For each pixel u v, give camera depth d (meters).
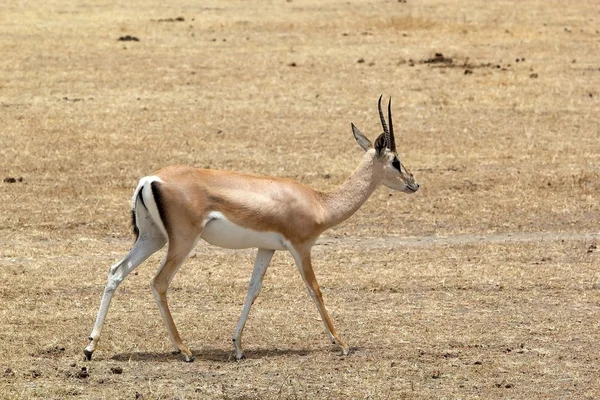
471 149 42.97
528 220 34.53
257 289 21.94
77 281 27.31
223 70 56.91
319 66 58.25
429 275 28.45
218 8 78.25
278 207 21.52
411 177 23.61
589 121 47.66
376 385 20.11
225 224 21.20
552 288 27.42
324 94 52.03
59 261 29.33
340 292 26.97
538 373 21.00
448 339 23.17
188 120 46.78
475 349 22.52
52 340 22.50
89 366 20.86
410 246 31.58
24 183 37.22
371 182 23.16
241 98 50.97
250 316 24.84
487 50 63.16
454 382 20.41
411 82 54.56
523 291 27.14
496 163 41.09
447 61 59.78
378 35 67.81
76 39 64.25
